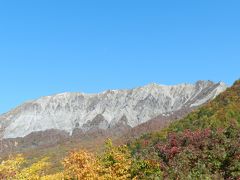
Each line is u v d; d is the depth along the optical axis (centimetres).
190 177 2959
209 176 2919
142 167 3011
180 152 3531
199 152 3331
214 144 3394
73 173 2630
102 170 2691
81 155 2688
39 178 2373
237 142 3262
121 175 2825
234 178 2873
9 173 2286
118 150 3052
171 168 3203
